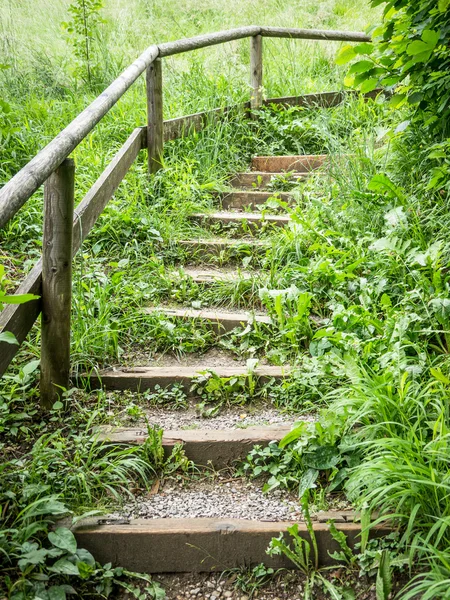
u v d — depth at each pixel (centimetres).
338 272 368
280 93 705
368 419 271
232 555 240
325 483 265
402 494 229
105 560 238
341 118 586
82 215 343
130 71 422
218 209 510
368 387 276
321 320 355
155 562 239
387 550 223
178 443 282
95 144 548
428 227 382
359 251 391
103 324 353
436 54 369
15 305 270
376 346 313
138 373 329
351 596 223
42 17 921
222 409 315
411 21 377
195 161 527
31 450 279
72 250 315
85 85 716
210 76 689
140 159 538
